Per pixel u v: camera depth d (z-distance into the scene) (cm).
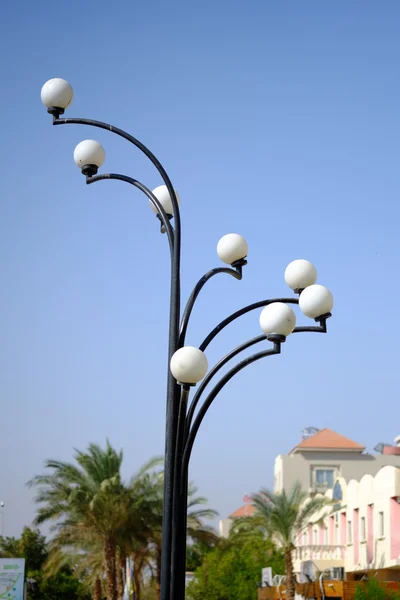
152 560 4656
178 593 905
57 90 1051
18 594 3856
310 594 4188
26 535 7494
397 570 4212
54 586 7050
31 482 4066
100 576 5119
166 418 949
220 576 6203
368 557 4491
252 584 5978
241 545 6197
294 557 5728
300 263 1034
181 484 933
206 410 952
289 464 8388
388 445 8456
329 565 4972
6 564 3903
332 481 8369
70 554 4631
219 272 1033
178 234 1006
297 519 4606
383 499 4316
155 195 1080
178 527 920
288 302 1017
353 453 8469
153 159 1027
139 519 4084
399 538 4119
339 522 5122
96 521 4069
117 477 4047
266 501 4653
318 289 955
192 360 892
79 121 1053
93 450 4100
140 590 4778
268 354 933
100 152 1066
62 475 4044
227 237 1067
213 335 1003
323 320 960
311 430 9006
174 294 984
